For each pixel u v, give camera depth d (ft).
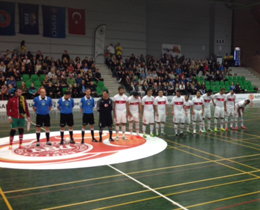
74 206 15.97
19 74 65.00
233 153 27.86
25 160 24.94
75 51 83.71
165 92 74.59
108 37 88.63
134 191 18.17
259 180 20.29
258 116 55.01
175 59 96.43
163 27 99.04
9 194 17.70
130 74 77.66
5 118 50.60
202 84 82.38
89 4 84.74
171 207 15.87
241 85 92.12
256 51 109.09
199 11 104.94
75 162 24.45
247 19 109.29
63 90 64.23
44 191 18.16
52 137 34.96
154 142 32.48
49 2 78.95
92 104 31.37
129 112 33.22
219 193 17.88
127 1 90.43
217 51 107.45
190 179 20.43
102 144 31.19
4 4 73.05
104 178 20.58
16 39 75.82
